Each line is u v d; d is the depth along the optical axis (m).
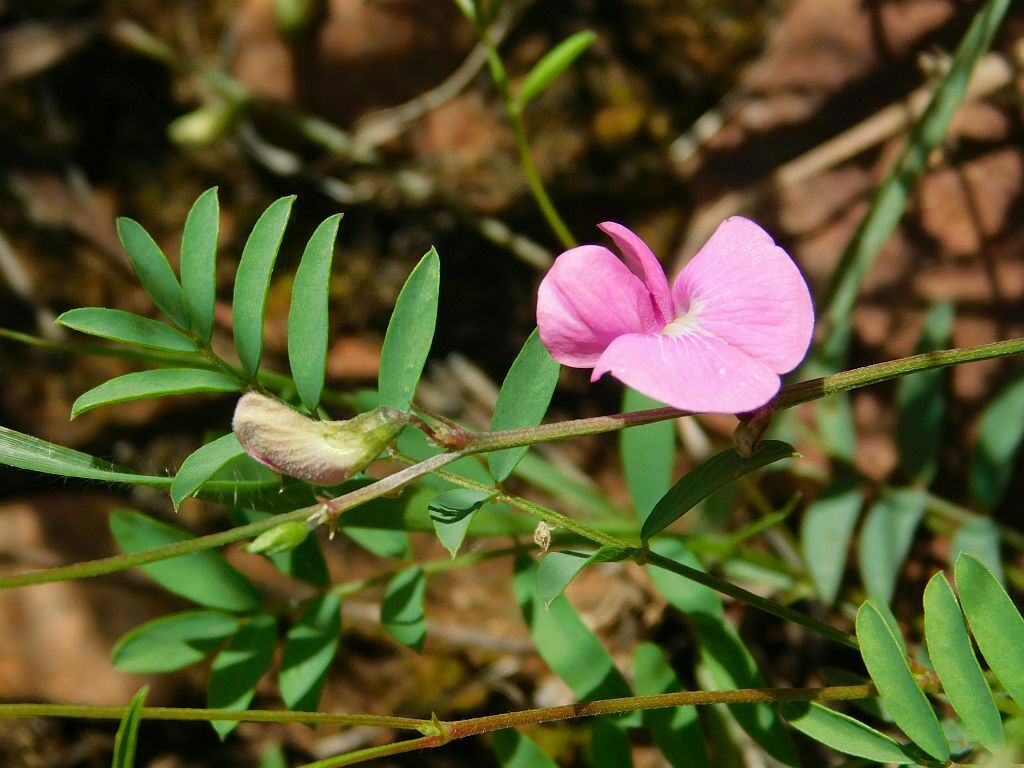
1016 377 0.19
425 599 0.22
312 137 0.23
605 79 0.23
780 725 0.17
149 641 0.17
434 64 0.23
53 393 0.23
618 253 0.23
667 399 0.14
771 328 0.14
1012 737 0.16
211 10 0.24
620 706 0.16
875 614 0.15
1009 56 0.21
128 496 0.22
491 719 0.15
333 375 0.23
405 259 0.24
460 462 0.17
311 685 0.17
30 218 0.23
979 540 0.19
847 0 0.22
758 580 0.20
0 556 0.21
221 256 0.23
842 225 0.22
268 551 0.14
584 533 0.16
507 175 0.23
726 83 0.23
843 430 0.20
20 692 0.21
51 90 0.24
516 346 0.24
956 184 0.21
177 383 0.16
